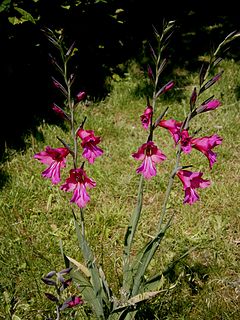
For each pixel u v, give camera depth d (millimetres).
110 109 1670
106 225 1126
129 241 790
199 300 929
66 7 1534
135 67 1979
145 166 664
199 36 2344
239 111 1614
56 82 678
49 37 658
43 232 1100
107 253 1043
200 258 1042
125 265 799
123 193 1232
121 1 2008
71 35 1692
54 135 1468
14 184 1243
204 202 1209
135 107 1681
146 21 2441
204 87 647
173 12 2674
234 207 1185
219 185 1263
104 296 822
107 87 1814
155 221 1153
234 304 930
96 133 1500
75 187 665
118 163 1354
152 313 885
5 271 978
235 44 2209
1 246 1044
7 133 1460
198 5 2820
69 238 1090
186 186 669
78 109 1628
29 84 1680
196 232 1106
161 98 1712
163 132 1506
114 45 1959
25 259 984
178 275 980
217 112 1613
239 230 1121
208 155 658
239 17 2621
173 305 901
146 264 760
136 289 772
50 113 1590
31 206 1186
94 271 781
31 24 1479
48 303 902
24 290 937
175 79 1869
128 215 1169
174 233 1097
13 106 1582
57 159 675
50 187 1240
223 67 1956
